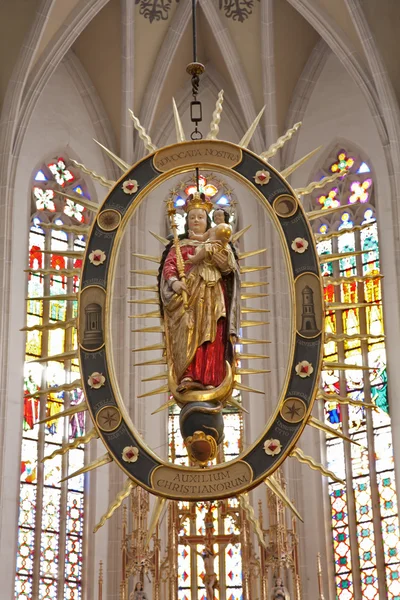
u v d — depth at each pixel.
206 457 11.11
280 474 20.42
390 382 23.48
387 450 23.16
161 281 11.71
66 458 23.56
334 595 22.61
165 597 20.61
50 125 25.70
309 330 11.54
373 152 25.36
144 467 11.17
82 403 11.70
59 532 22.84
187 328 11.43
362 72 24.69
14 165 24.20
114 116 26.25
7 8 24.38
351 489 23.25
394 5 24.53
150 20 25.81
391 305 23.98
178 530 20.20
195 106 26.73
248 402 23.86
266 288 24.67
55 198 25.61
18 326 23.69
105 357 11.66
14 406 22.95
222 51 25.88
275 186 12.16
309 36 26.11
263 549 19.97
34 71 24.56
